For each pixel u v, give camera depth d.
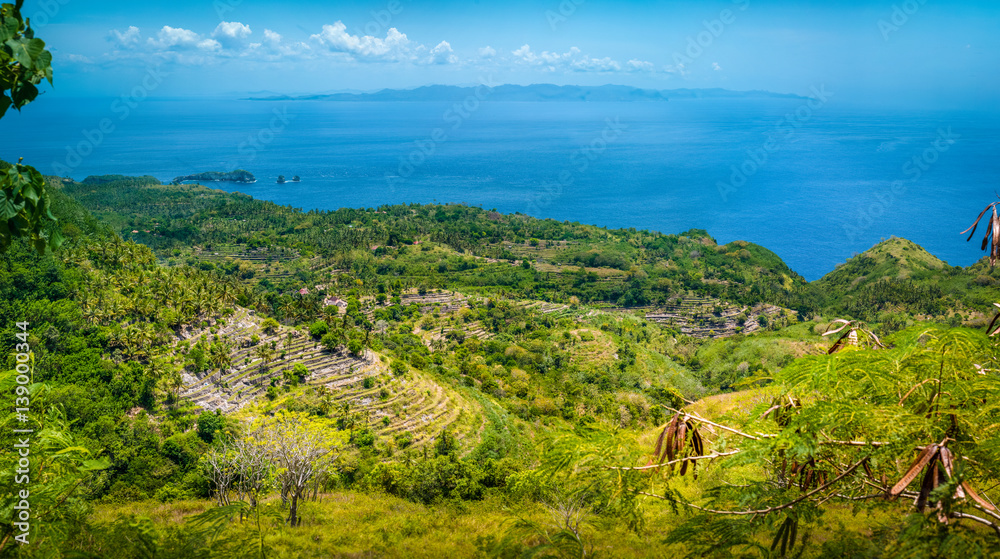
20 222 4.10
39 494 6.15
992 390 4.61
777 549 7.78
